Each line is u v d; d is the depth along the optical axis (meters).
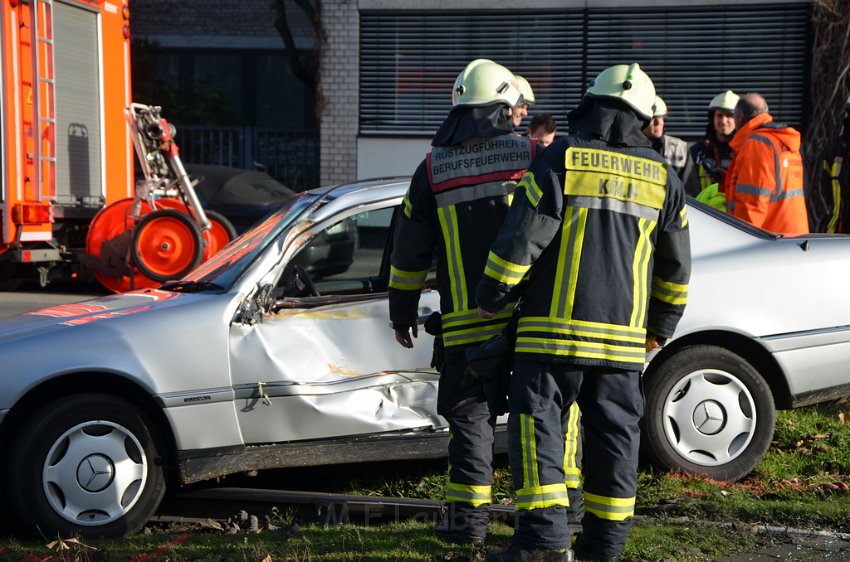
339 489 5.09
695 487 4.79
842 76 11.78
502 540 4.11
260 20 21.25
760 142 6.26
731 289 4.95
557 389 3.57
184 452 4.38
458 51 13.04
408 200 4.07
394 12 13.05
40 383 4.23
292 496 4.80
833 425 5.60
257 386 4.44
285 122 21.75
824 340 5.03
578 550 3.68
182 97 18.61
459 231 3.96
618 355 3.55
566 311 3.53
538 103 12.95
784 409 5.12
